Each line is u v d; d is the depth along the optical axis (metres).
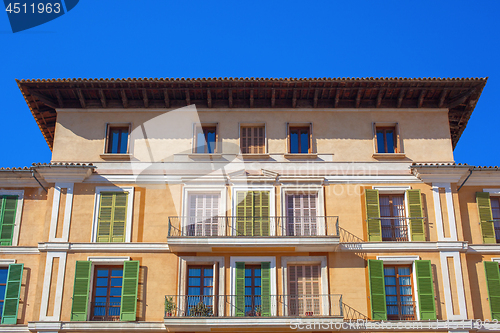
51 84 20.52
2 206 20.25
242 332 18.03
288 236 18.89
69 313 18.41
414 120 21.34
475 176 20.56
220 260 19.25
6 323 18.55
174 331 18.19
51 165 19.77
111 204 19.95
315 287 19.06
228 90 20.91
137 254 19.28
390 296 19.05
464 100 21.19
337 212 20.00
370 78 20.41
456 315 18.44
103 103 21.27
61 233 19.44
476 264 19.44
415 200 19.98
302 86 20.77
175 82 20.45
